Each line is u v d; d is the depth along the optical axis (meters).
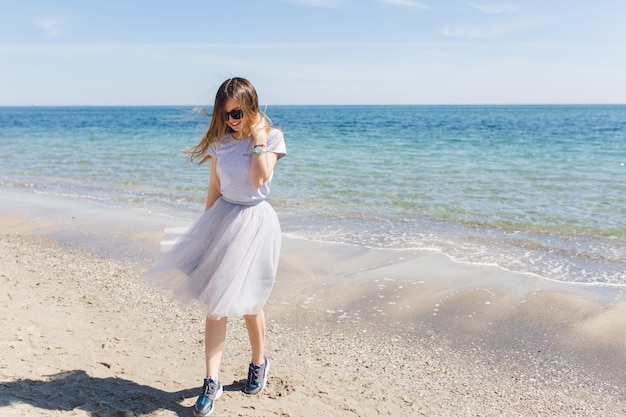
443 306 5.62
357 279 6.39
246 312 3.03
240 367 3.95
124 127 45.81
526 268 6.82
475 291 5.97
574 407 3.79
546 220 9.47
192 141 27.73
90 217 9.74
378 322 5.28
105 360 3.82
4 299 4.98
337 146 24.20
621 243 8.02
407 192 12.17
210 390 3.14
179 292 3.24
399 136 31.84
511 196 11.61
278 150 3.11
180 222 9.35
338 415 3.34
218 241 3.12
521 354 4.62
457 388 4.03
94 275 6.37
